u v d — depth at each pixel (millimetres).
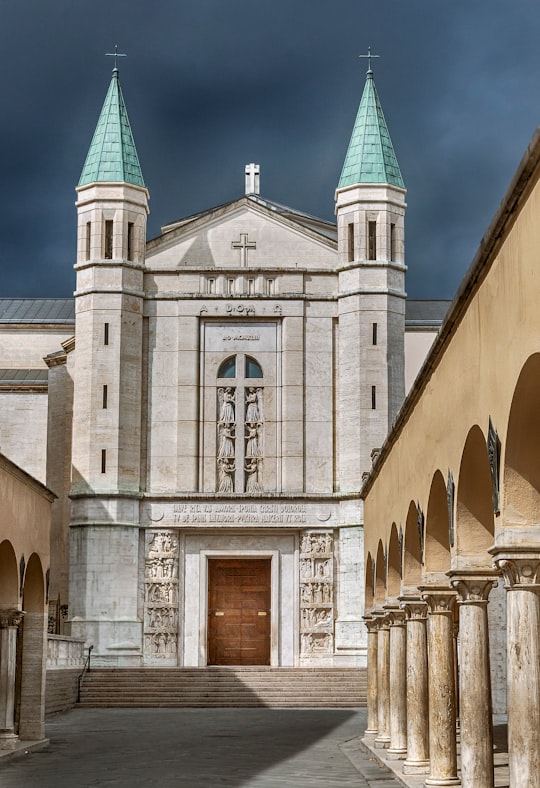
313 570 64125
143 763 30703
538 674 16562
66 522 68438
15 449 73688
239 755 32938
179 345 65688
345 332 65562
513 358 15312
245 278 66312
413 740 27141
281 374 65688
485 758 20125
